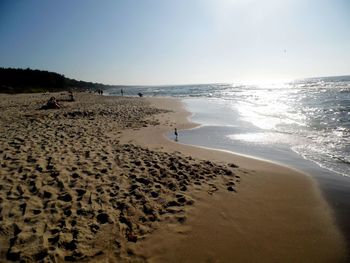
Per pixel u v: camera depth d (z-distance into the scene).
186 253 4.15
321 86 69.19
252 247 4.37
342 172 8.38
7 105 24.66
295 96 40.84
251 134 14.44
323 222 5.24
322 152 10.71
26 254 3.76
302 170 8.55
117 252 4.05
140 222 4.89
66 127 13.39
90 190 5.84
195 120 19.83
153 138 12.52
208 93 64.62
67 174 6.53
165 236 4.54
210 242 4.45
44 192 5.54
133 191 5.98
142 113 21.59
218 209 5.54
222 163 8.70
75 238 4.21
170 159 8.56
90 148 9.24
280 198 6.28
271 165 8.85
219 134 14.49
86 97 41.72
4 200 5.09
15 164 6.96
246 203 5.91
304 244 4.51
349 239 4.67
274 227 4.99
